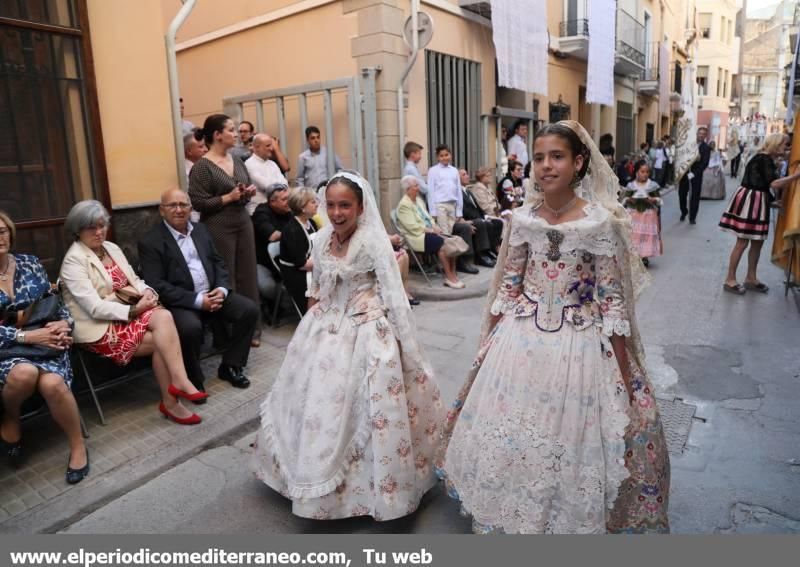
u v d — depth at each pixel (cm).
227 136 445
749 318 534
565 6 1183
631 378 223
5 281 315
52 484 291
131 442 329
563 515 206
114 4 399
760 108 3991
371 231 262
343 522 260
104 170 399
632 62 1498
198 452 325
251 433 347
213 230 446
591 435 207
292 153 786
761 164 600
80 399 383
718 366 424
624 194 754
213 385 405
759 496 272
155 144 431
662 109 1922
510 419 214
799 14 1588
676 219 1220
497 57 799
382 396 246
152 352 349
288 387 269
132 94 414
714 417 349
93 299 338
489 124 936
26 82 361
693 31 2466
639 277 226
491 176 912
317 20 730
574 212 216
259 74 808
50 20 369
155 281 379
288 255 489
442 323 549
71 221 341
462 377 420
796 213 565
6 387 287
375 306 260
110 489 287
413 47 675
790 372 410
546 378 212
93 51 389
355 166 638
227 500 280
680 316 544
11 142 357
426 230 659
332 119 675
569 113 1255
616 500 217
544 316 219
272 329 526
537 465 208
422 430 267
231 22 818
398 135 712
